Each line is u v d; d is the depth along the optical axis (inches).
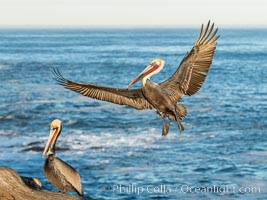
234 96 2380.7
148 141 1418.6
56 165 504.4
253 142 1412.4
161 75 3754.9
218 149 1330.0
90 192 998.4
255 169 1147.9
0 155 1267.2
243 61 4758.9
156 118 1742.1
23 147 1346.0
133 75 3467.0
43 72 3511.3
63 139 1432.1
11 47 7539.4
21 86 2682.1
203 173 1117.7
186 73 378.6
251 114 1881.2
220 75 3422.7
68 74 3538.4
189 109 1993.1
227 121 1729.8
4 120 1726.1
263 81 3029.0
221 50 6924.2
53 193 499.5
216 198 953.5
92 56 5516.7
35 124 1663.4
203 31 370.9
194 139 1446.9
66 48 7308.1
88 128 1599.4
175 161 1211.9
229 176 1098.7
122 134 1507.1
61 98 2226.9
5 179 488.1
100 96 383.6
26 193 487.2
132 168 1155.3
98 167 1162.6
